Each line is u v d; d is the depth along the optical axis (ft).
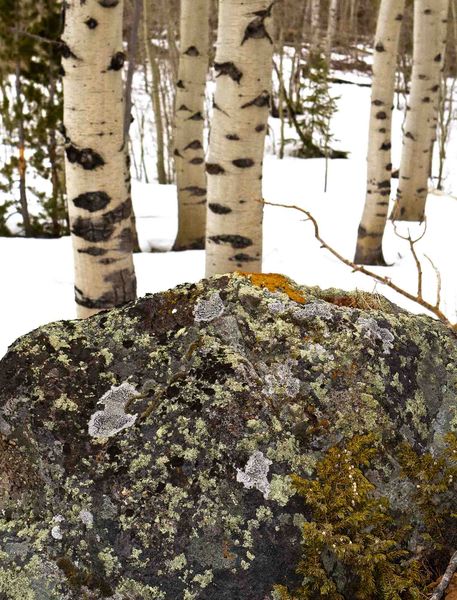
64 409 4.66
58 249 18.94
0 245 19.24
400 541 4.22
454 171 46.16
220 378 4.70
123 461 4.38
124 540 4.11
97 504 4.24
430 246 21.38
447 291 15.89
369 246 20.39
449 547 4.29
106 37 7.79
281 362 4.87
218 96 8.93
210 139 9.32
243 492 4.23
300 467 4.36
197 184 22.59
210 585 3.98
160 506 4.20
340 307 5.33
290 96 58.49
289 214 27.40
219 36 8.67
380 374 4.86
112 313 5.40
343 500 4.17
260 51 8.51
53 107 25.16
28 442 4.56
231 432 4.44
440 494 4.42
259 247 9.78
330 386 4.75
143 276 17.12
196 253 19.42
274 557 4.05
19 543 4.18
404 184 25.99
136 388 4.80
